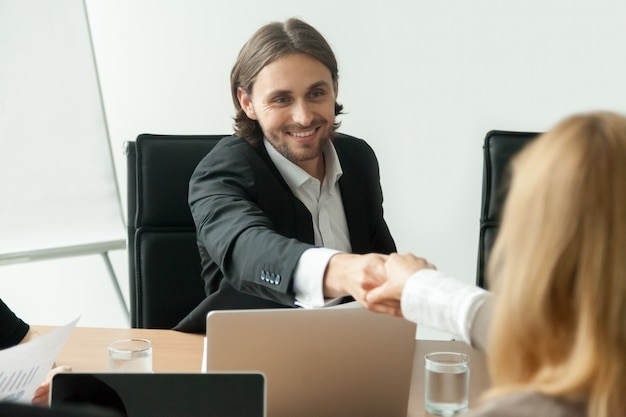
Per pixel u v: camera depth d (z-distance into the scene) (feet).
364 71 13.53
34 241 12.84
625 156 3.34
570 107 13.19
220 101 13.71
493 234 9.46
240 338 5.73
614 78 13.04
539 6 13.05
